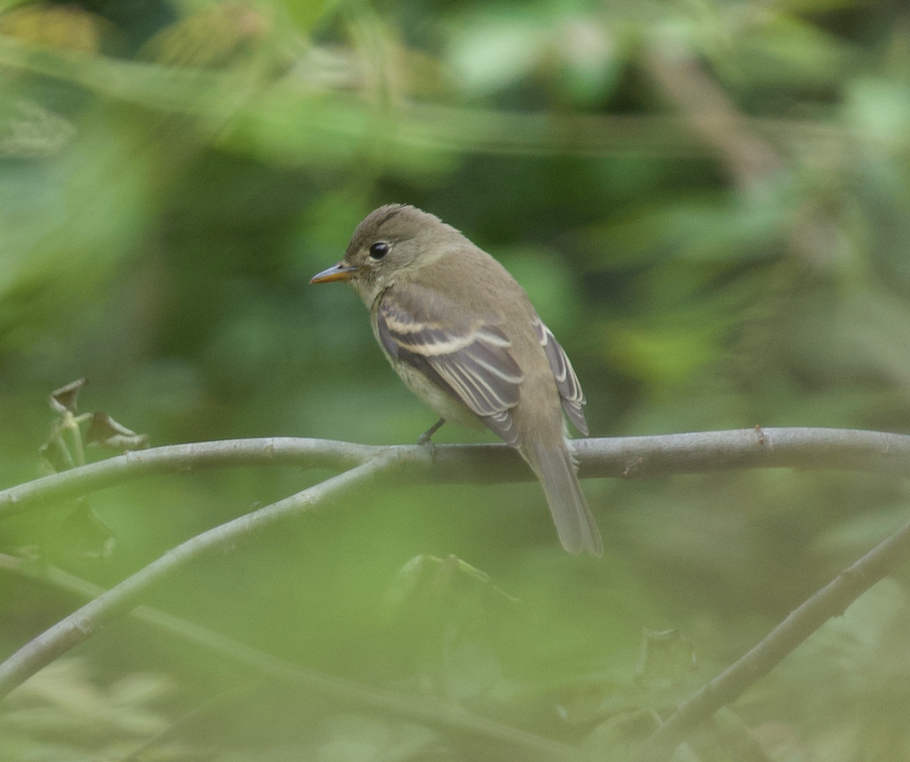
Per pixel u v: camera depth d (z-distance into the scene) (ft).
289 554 30.22
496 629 21.42
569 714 21.99
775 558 32.60
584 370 38.70
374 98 34.83
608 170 40.16
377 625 27.14
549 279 37.32
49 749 23.79
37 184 34.19
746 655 18.75
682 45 35.55
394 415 36.68
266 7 33.47
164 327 38.37
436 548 31.58
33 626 31.32
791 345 34.06
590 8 34.78
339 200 37.40
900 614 22.30
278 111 35.50
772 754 22.79
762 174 35.45
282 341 38.58
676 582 31.83
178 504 33.65
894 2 40.32
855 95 36.06
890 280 34.30
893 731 21.56
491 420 24.32
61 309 34.91
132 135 34.45
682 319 35.73
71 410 22.21
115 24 39.40
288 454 21.26
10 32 34.55
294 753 22.72
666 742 18.98
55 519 21.31
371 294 30.48
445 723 20.88
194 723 21.58
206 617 28.96
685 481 35.58
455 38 37.06
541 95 40.63
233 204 39.17
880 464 21.48
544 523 34.32
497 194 41.34
